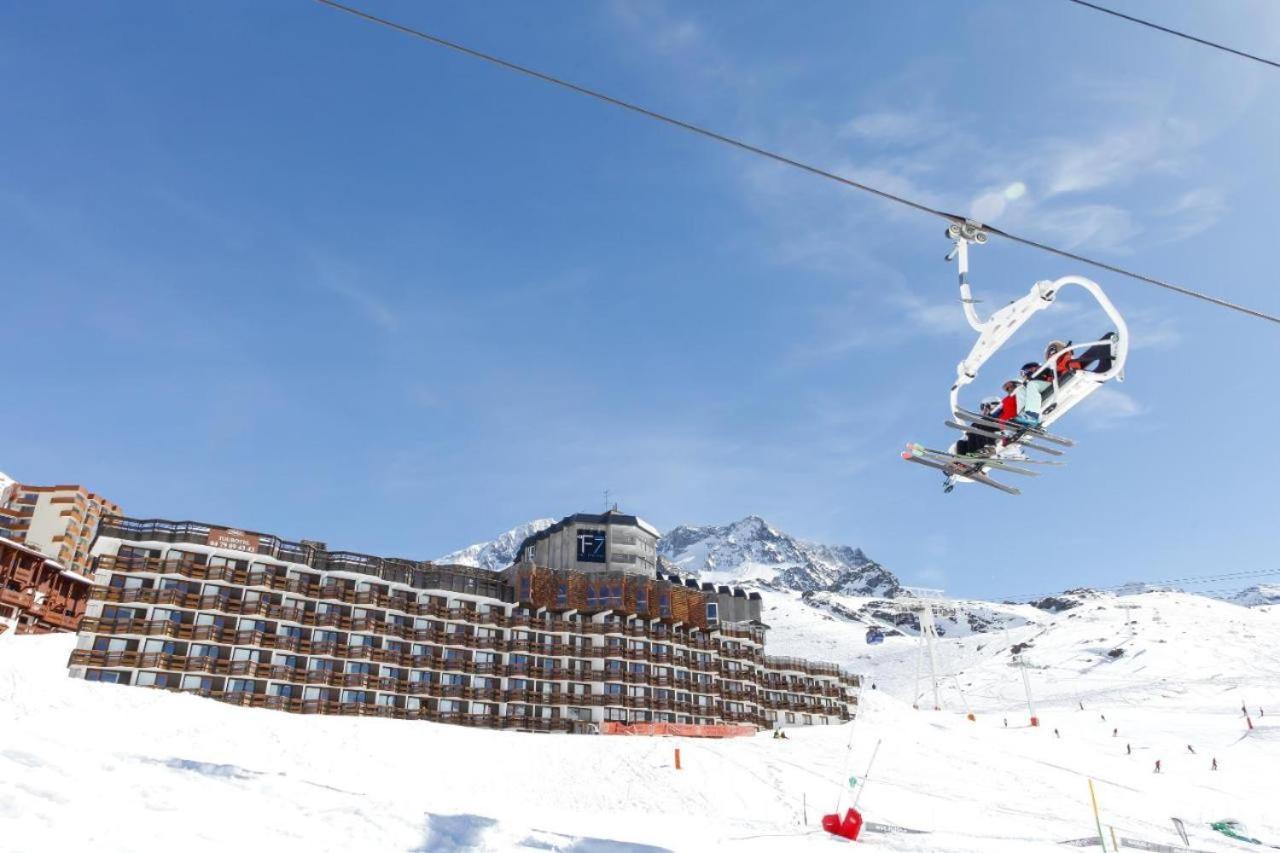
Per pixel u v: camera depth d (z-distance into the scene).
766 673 123.12
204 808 17.59
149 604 74.75
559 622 97.56
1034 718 101.31
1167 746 86.19
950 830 40.62
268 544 82.06
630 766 53.53
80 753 20.02
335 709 79.56
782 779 51.88
